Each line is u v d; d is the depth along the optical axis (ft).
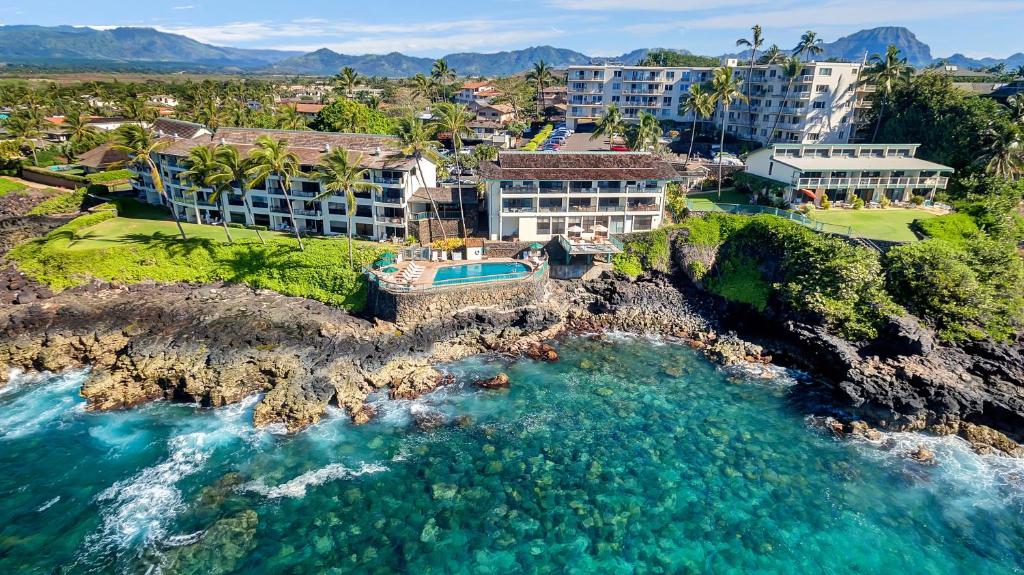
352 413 167.84
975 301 191.83
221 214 273.33
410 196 258.57
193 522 129.29
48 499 134.72
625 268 246.47
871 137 376.68
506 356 206.80
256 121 410.93
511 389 184.65
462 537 126.72
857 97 393.70
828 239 219.82
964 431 163.43
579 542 125.90
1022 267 204.74
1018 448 156.56
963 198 275.80
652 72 490.08
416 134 237.66
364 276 225.35
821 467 150.41
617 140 409.28
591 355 208.23
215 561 119.44
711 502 137.90
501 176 237.66
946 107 310.86
